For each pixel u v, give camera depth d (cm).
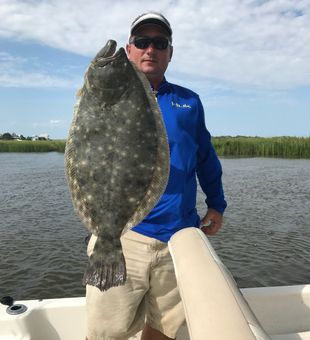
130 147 239
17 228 1182
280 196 1675
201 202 1537
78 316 354
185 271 236
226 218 1288
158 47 301
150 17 296
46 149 6250
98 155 238
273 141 4312
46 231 1150
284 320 379
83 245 1023
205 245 257
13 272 855
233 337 172
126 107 238
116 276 235
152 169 244
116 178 239
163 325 306
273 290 384
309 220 1265
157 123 245
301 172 2567
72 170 238
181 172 297
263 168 2847
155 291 301
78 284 801
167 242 293
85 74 238
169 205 292
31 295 755
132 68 241
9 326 342
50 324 351
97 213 241
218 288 210
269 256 935
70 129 238
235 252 963
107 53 234
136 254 291
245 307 199
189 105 312
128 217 244
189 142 307
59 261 913
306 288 388
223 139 4722
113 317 287
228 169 2773
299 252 960
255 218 1288
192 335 191
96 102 236
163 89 309
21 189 1878
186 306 215
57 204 1527
